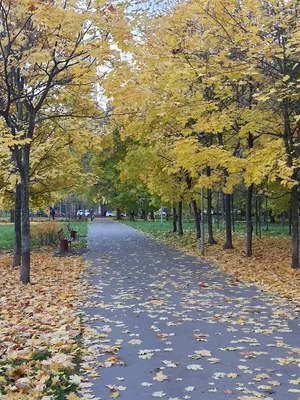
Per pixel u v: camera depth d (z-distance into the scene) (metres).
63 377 4.73
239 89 14.02
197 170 12.62
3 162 14.84
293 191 12.73
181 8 9.25
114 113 10.59
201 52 9.59
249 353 5.54
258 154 11.41
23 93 9.57
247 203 16.20
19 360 5.29
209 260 15.53
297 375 4.83
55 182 16.98
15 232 14.50
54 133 14.72
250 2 9.02
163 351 5.68
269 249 18.84
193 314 7.69
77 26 7.21
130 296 9.29
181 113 10.67
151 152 20.25
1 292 9.80
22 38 9.14
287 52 8.72
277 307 8.16
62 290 9.98
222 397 4.28
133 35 8.00
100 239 25.61
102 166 37.31
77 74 8.56
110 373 4.93
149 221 50.91
